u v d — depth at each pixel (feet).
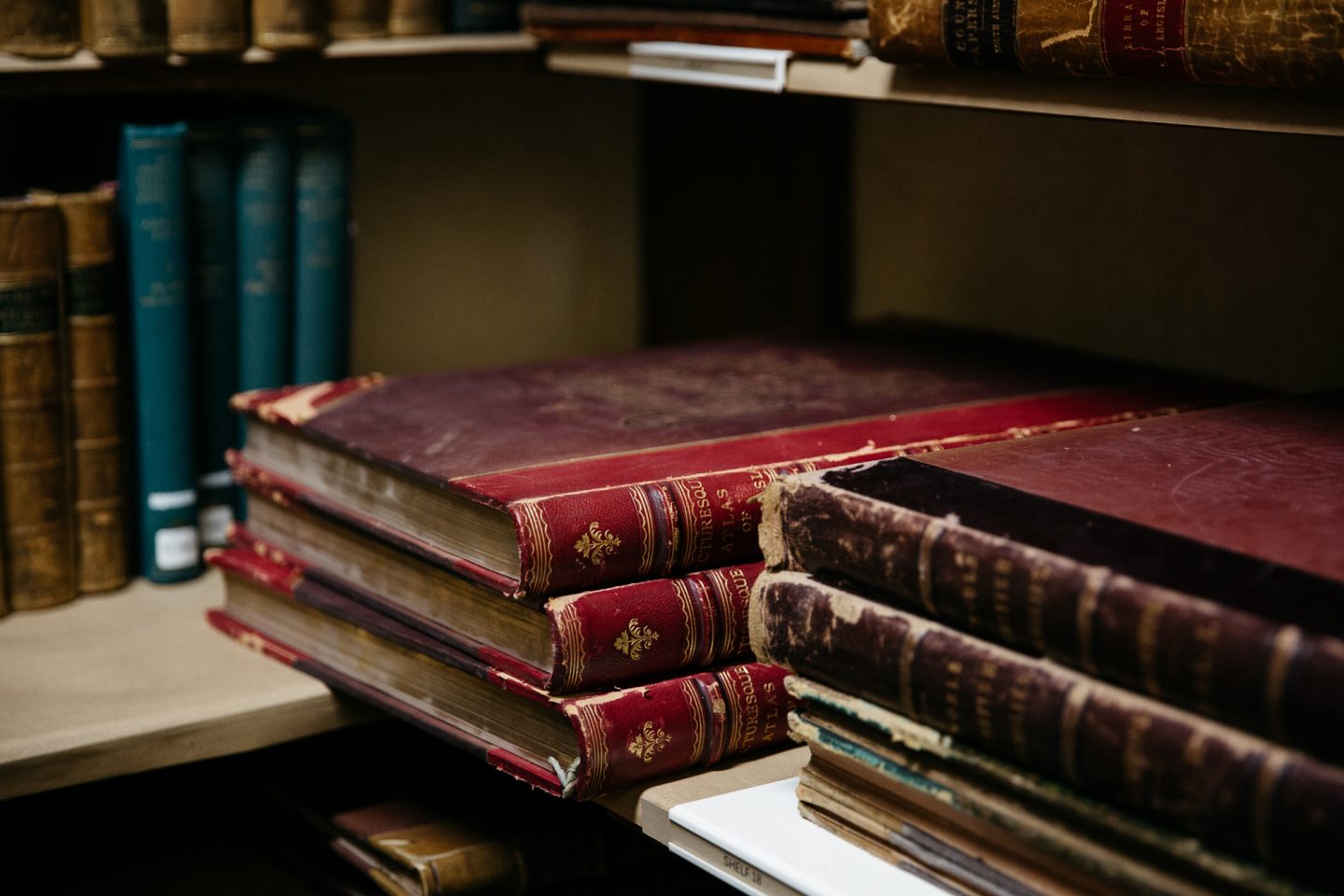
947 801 1.92
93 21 3.13
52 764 2.66
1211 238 3.47
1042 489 2.05
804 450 2.59
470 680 2.50
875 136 4.18
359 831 2.91
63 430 3.32
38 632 3.21
